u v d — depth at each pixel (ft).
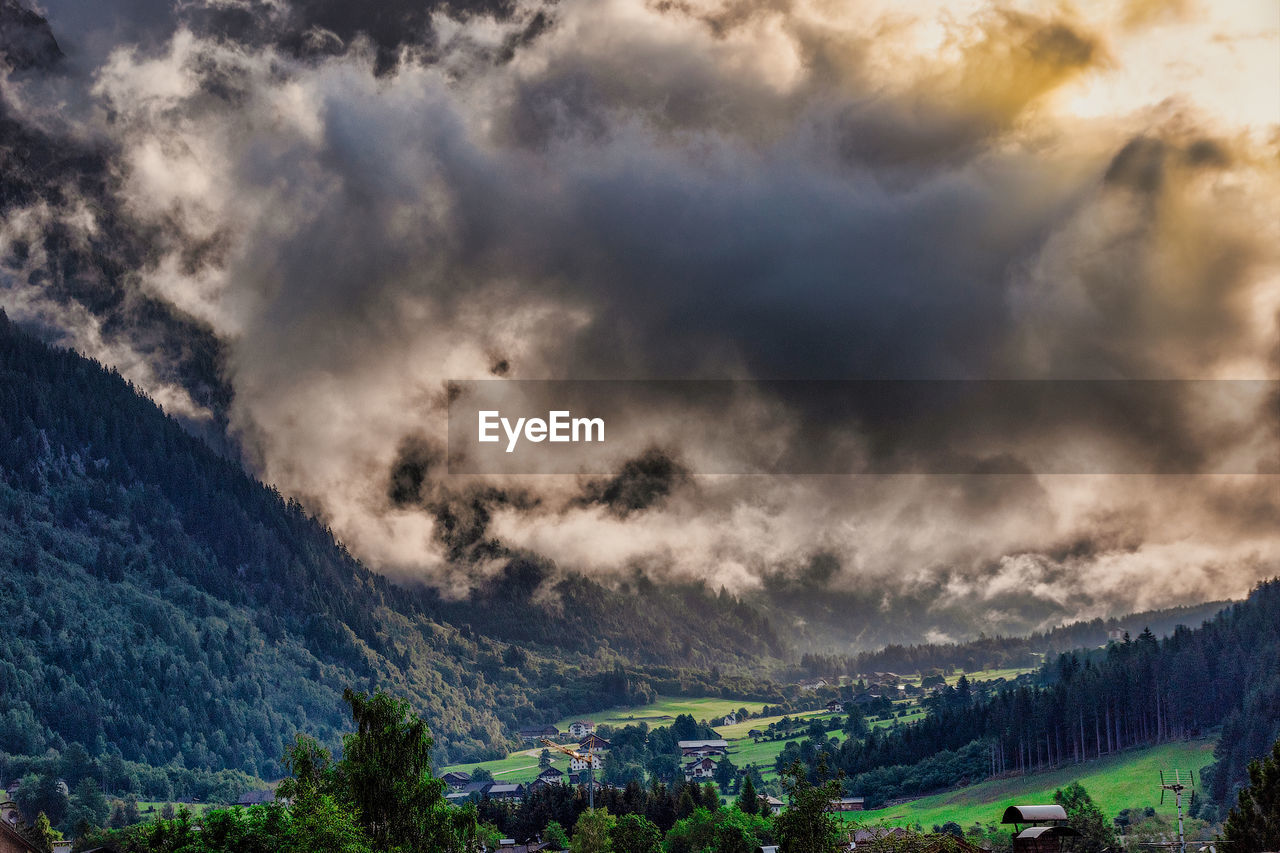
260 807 301.02
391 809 288.71
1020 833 268.21
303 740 303.48
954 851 352.49
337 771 298.97
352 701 297.12
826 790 352.69
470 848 304.50
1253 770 303.07
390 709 297.94
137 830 338.54
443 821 294.46
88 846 339.16
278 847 277.03
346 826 266.57
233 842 289.12
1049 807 272.51
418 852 287.07
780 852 348.38
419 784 292.61
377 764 289.94
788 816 350.84
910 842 354.95
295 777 296.51
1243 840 296.71
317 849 263.08
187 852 283.18
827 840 349.00
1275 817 291.99
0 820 360.48
